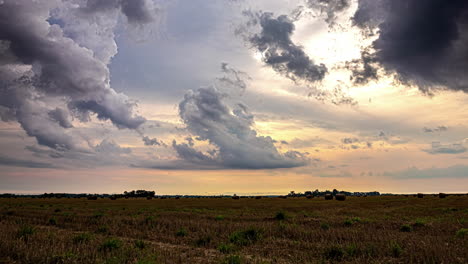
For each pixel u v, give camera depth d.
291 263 10.34
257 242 14.12
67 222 23.19
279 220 23.95
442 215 29.12
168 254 11.31
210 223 21.14
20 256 10.23
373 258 10.91
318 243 13.66
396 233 16.19
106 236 15.88
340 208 42.88
